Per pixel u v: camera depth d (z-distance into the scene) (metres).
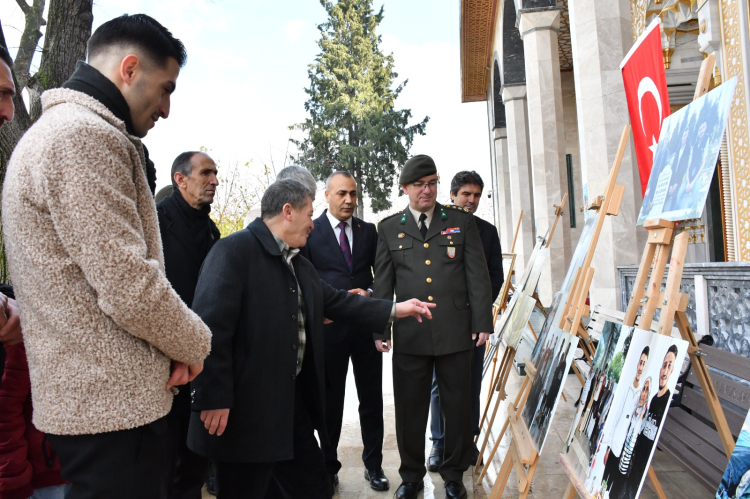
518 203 12.16
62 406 1.26
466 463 3.02
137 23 1.45
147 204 1.42
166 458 1.49
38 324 1.27
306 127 27.81
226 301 1.97
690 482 3.02
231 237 2.13
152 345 1.34
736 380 2.60
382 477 3.24
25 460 1.75
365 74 28.69
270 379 2.05
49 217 1.24
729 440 1.82
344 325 3.25
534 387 2.59
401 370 3.06
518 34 12.01
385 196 27.47
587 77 5.13
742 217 4.78
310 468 2.26
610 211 2.36
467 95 21.00
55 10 3.38
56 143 1.22
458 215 3.20
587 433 2.09
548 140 8.12
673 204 1.97
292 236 2.22
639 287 2.09
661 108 3.10
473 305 3.05
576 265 2.70
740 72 4.59
